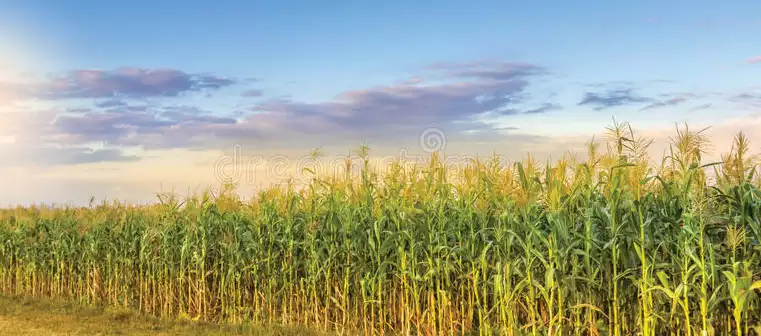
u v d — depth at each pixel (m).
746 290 7.46
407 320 10.95
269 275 13.52
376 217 12.08
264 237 13.98
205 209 15.22
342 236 12.73
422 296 11.28
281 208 13.77
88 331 13.35
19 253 20.80
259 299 13.94
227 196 14.97
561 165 9.45
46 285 19.80
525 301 10.18
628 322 9.00
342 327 11.84
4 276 20.80
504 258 9.90
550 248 8.93
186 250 15.11
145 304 15.68
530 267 9.38
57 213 20.69
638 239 8.29
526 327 9.51
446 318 10.62
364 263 12.03
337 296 12.31
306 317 12.64
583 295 9.06
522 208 9.59
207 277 15.33
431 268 10.74
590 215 8.77
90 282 18.23
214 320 14.13
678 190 8.60
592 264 8.90
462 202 11.12
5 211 23.25
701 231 7.78
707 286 8.12
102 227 18.03
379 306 11.52
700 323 8.06
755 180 8.87
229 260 14.45
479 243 10.59
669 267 8.29
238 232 14.38
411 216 11.30
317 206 13.41
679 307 8.27
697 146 8.45
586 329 9.16
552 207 9.02
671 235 8.45
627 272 8.38
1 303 17.27
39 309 16.39
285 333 12.16
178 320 14.27
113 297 17.16
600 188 9.50
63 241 18.66
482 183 11.01
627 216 8.55
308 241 13.00
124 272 17.17
